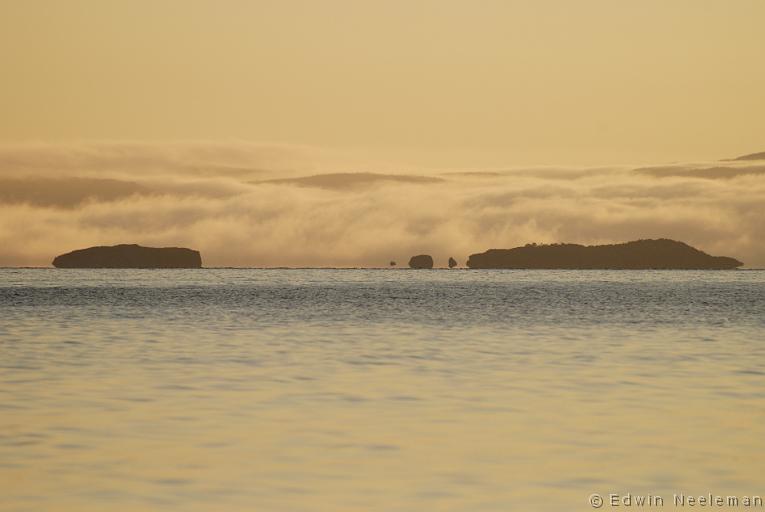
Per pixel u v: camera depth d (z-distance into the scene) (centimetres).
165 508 6569
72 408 10112
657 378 12600
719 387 11775
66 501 6719
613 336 19575
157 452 8100
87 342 17800
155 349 16388
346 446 8362
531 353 15888
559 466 7712
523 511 6562
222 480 7256
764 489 7138
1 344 17312
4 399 10681
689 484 7250
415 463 7788
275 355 15412
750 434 8900
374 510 6550
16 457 7912
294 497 6838
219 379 12400
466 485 7169
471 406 10338
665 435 8838
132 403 10456
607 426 9244
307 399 10788
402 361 14600
